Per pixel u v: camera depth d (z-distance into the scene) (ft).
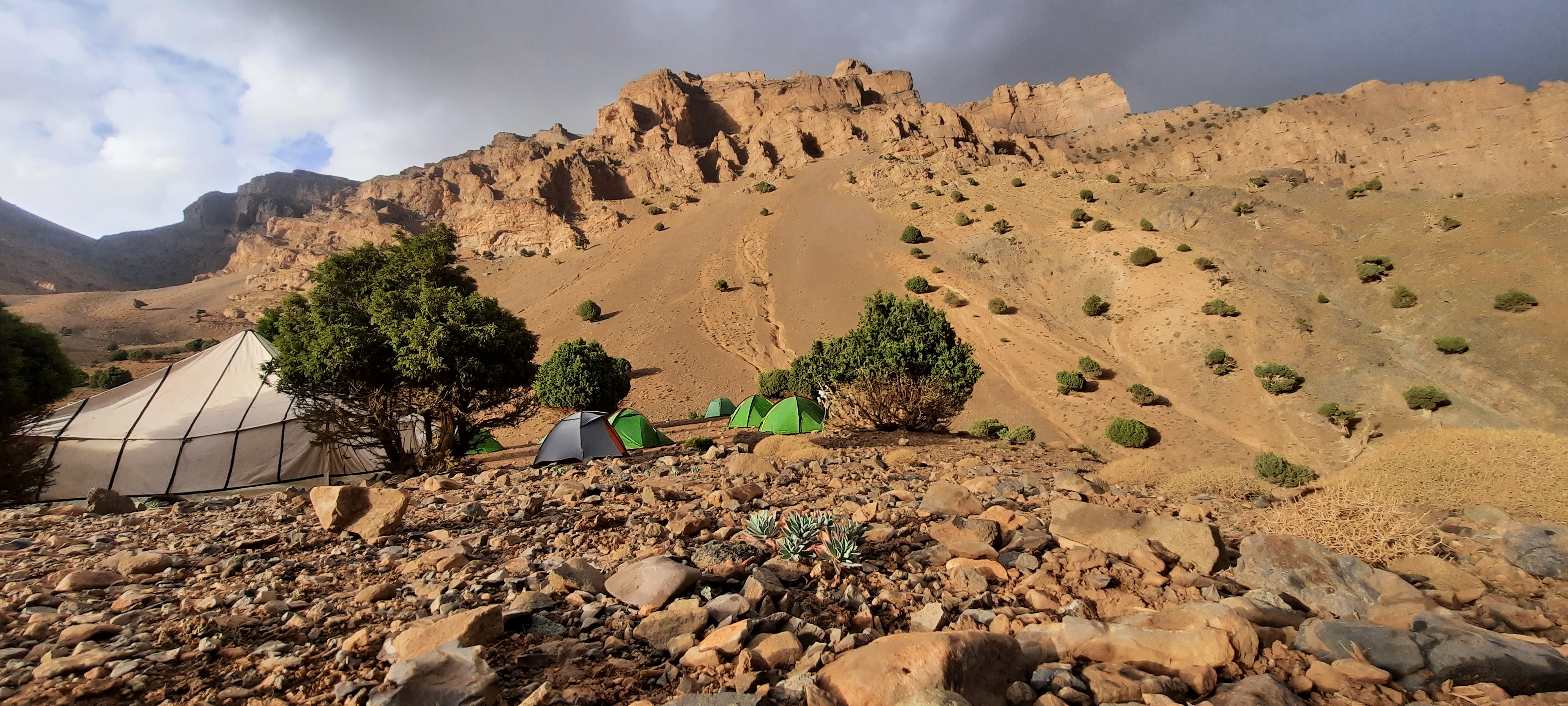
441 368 49.37
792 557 13.55
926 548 14.83
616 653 9.16
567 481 28.86
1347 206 246.88
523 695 7.86
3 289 542.98
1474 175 479.00
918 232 295.89
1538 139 474.90
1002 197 332.39
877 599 11.31
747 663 8.27
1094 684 7.55
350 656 9.02
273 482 56.44
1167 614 9.46
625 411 62.13
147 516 23.15
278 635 10.05
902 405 57.62
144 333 397.39
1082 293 229.45
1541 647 8.11
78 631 9.68
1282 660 8.62
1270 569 12.08
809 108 575.38
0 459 43.75
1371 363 161.89
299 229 622.95
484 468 51.06
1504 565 12.49
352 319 53.31
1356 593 11.12
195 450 54.19
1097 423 157.07
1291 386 159.43
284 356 51.08
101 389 197.36
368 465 62.28
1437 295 175.42
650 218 415.44
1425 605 10.40
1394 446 18.39
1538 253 174.91
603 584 12.38
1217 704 7.29
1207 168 562.25
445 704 7.25
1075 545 14.57
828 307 250.78
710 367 204.13
